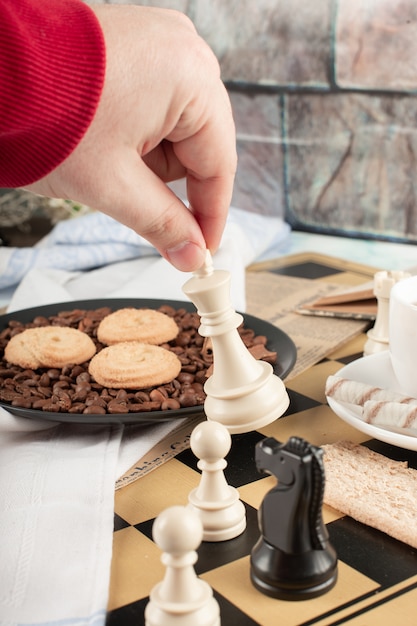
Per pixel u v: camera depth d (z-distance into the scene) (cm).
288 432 56
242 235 95
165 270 82
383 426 52
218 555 45
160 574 43
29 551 45
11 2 42
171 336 66
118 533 47
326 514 48
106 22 44
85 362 63
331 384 54
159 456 54
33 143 43
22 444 55
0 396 57
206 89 46
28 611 41
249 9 113
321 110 111
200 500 46
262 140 119
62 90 42
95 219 99
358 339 71
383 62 103
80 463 52
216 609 39
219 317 50
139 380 58
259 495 50
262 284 87
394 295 54
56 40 42
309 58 109
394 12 100
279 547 41
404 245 108
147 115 44
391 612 40
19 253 94
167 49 44
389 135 105
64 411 55
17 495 49
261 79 115
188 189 51
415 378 54
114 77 43
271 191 121
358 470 50
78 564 44
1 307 86
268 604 41
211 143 48
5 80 41
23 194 119
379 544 45
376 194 109
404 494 47
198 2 117
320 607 41
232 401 50
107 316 68
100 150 44
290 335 71
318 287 85
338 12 104
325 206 115
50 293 79
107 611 41
